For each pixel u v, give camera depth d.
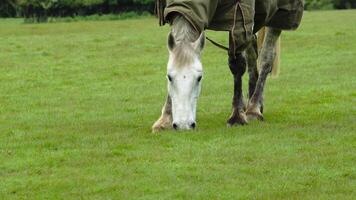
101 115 15.68
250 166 10.58
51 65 26.03
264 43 14.76
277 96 18.17
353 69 23.73
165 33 40.56
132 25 51.12
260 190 9.45
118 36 38.62
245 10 12.56
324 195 9.20
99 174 10.32
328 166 10.59
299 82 20.86
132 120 14.79
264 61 14.70
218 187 9.58
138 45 33.34
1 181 10.05
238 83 13.52
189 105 12.09
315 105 16.56
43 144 12.40
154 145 12.00
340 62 25.73
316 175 10.12
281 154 11.32
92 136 12.98
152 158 11.15
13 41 36.12
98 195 9.36
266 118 14.66
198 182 9.84
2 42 35.50
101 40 36.00
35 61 27.31
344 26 42.72
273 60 14.76
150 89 20.08
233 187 9.58
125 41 35.28
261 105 14.72
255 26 13.56
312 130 13.15
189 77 11.85
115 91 19.78
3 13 70.50
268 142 12.12
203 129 13.16
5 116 15.69
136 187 9.64
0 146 12.35
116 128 13.82
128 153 11.54
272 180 9.88
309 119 14.54
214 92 19.27
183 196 9.23
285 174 10.18
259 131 13.03
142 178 10.07
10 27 51.62
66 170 10.59
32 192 9.53
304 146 11.82
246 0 12.59
